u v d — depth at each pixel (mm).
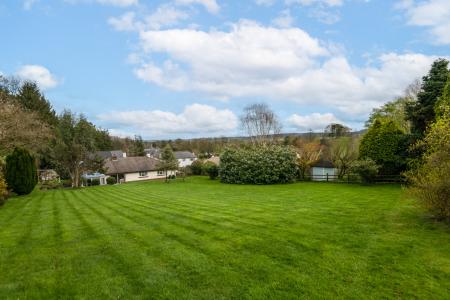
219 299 5016
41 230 10062
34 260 6918
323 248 7320
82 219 11953
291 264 6363
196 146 90750
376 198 16188
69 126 32438
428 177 9539
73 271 6215
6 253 7477
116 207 15234
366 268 6066
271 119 59281
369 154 25672
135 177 53344
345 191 20562
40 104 47031
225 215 11906
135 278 5836
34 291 5367
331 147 34125
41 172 45000
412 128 25344
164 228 9805
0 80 36219
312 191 21500
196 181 35594
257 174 30047
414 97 37812
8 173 21516
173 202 16750
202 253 7180
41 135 28859
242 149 34719
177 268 6281
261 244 7750
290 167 30047
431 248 7141
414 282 5434
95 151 34188
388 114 39656
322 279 5617
